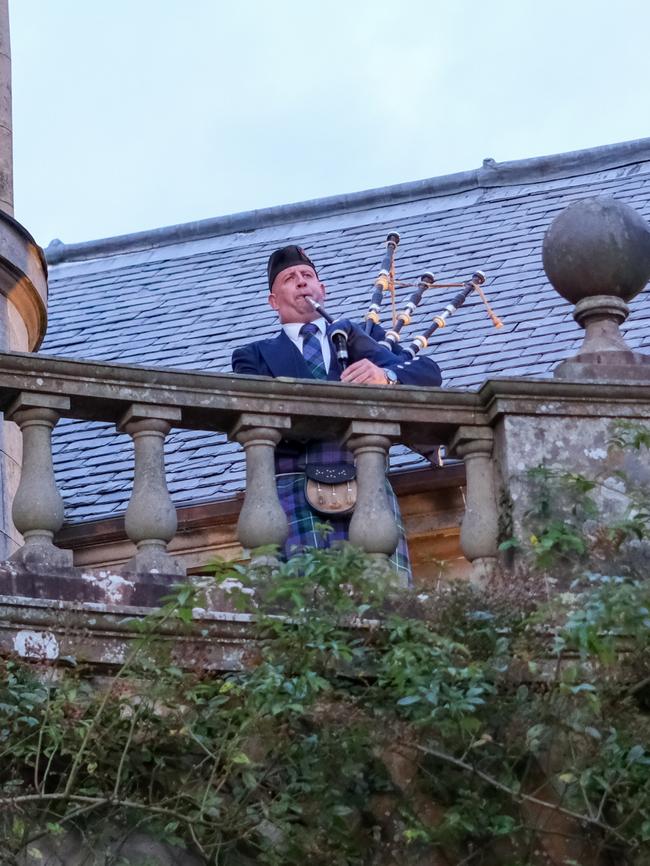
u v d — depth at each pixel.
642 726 6.69
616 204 7.69
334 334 7.82
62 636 6.43
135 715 6.37
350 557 6.59
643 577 7.03
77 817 6.42
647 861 6.72
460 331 11.04
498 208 13.28
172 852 6.53
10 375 6.77
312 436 7.22
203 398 6.95
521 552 7.02
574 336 10.57
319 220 13.97
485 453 7.25
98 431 10.82
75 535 9.55
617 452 7.21
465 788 6.68
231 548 9.45
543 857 6.76
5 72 9.52
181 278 13.50
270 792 6.57
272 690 6.38
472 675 6.51
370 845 6.69
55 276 14.23
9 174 9.39
